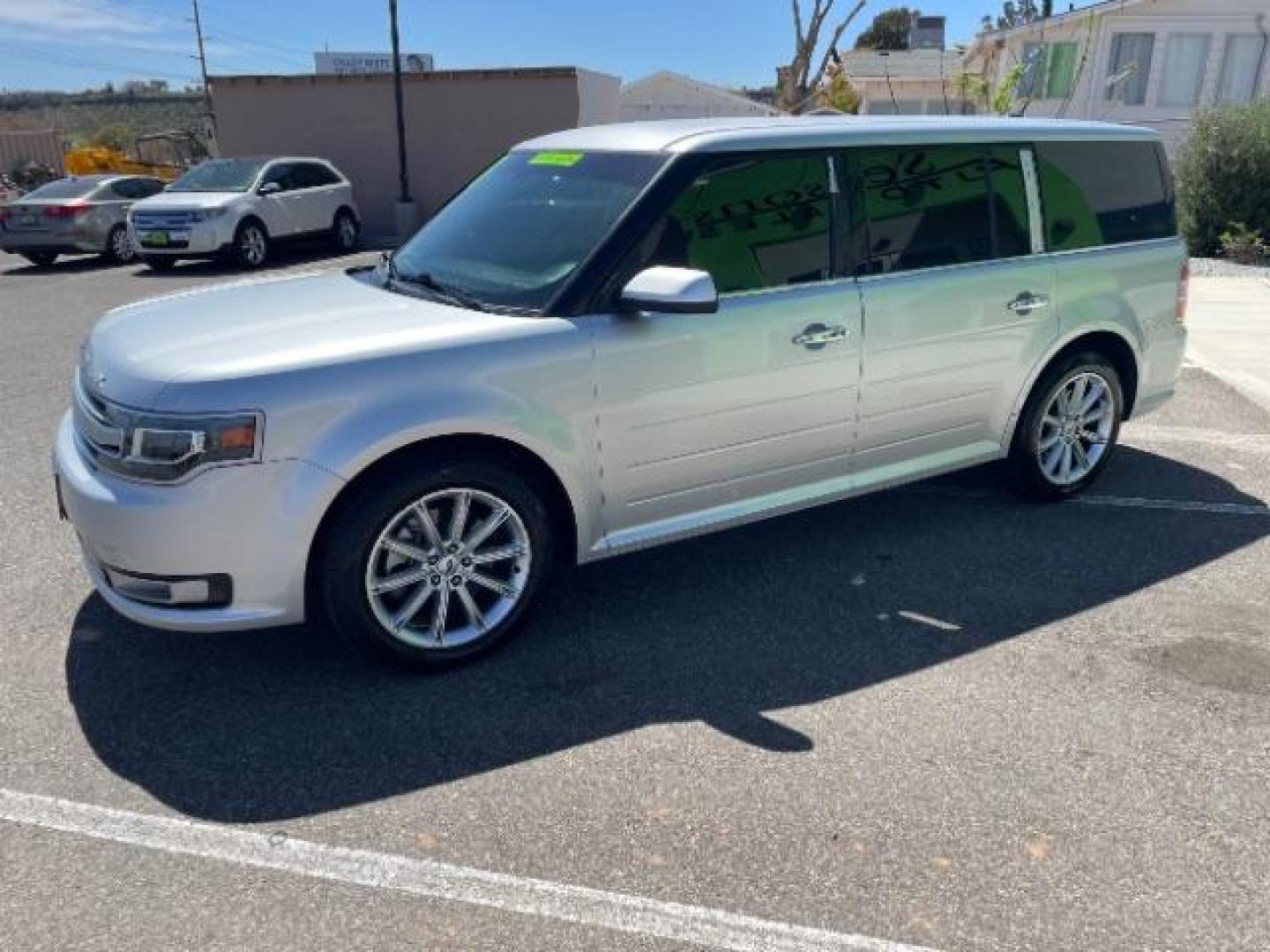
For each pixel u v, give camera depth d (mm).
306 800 2896
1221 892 2561
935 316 4359
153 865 2631
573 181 4027
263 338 3375
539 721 3295
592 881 2582
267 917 2459
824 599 4156
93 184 16000
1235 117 13984
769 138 3980
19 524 4875
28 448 6059
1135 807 2875
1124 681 3527
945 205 4426
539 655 3703
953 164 4465
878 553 4602
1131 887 2574
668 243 3719
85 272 14953
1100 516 5047
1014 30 23188
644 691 3471
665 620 3975
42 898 2512
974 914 2480
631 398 3662
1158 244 5242
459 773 3021
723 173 3857
